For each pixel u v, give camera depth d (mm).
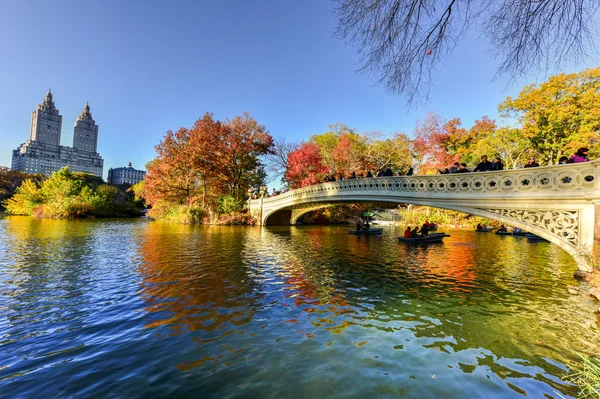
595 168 7113
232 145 33875
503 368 3855
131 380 3496
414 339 4699
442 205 11508
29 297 6508
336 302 6504
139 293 6895
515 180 8867
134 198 56250
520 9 3037
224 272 9109
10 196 52375
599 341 4672
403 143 38062
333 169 36031
